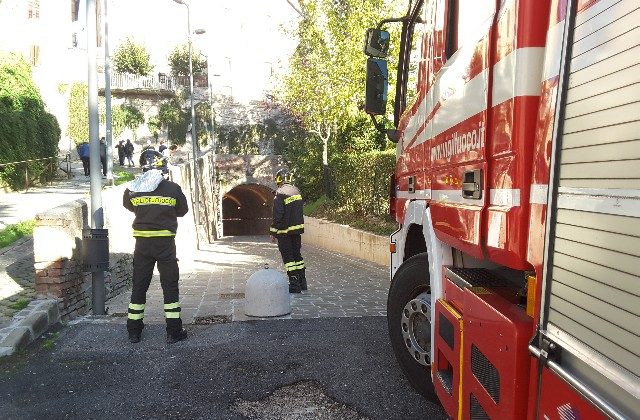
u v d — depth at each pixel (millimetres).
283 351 5676
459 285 3203
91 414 4242
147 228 5914
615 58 1754
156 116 44125
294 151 30344
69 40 38906
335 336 6207
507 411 2406
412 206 4488
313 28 19891
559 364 2035
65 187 21297
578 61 1994
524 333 2346
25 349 5672
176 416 4207
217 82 43031
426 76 4215
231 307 7770
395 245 5094
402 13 17938
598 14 1872
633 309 1606
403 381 4824
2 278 8102
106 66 23672
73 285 7012
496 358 2537
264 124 43156
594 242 1827
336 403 4402
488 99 2744
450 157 3404
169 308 5961
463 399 3008
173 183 6129
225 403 4426
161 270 5965
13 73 23078
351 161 20781
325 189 25375
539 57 2344
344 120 21312
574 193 1970
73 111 39156
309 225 24656
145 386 4777
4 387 4746
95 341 5980
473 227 2891
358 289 9805
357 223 18625
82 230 7285
